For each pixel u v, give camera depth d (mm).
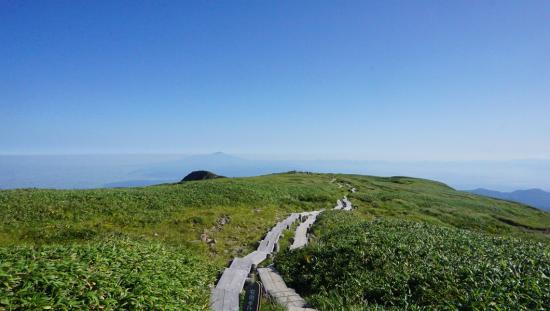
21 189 40844
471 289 11523
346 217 34969
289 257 19750
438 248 16781
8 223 24547
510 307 10094
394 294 12883
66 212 28828
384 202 59219
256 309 9023
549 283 11367
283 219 34438
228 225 29094
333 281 15266
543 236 45250
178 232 26109
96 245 12906
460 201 69250
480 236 20891
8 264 8422
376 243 17938
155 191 40656
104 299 8594
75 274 9031
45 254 10266
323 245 19781
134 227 26938
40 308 7336
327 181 83812
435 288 12328
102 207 30984
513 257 15031
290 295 14867
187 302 11414
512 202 85312
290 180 74812
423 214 51875
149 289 9898
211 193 42094
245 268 18312
